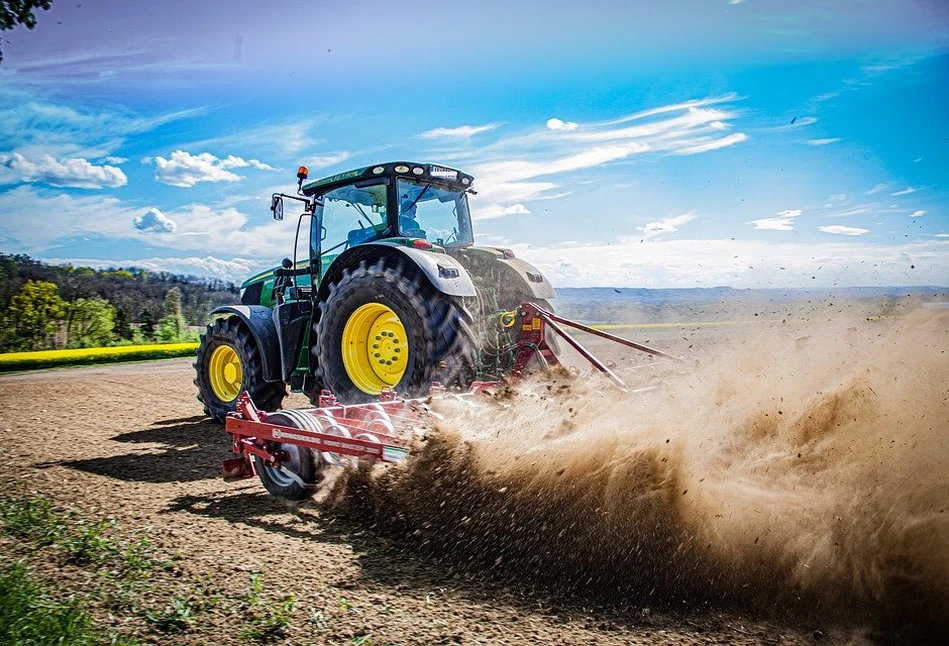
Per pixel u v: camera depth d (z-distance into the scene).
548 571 2.88
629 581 2.75
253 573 2.87
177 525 3.57
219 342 7.12
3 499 3.95
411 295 5.20
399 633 2.35
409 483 3.56
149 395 10.02
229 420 4.46
